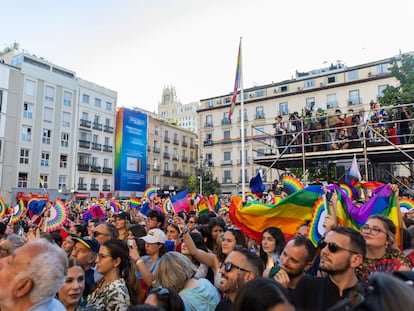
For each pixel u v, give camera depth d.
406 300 1.35
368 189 8.19
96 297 3.40
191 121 139.50
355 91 41.81
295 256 3.09
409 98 16.03
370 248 3.40
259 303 1.62
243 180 11.44
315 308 2.68
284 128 14.40
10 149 37.44
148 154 55.31
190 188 50.56
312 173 18.22
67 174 42.84
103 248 3.61
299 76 50.12
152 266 4.47
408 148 11.09
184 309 2.69
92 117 46.75
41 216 8.25
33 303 2.08
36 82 40.50
